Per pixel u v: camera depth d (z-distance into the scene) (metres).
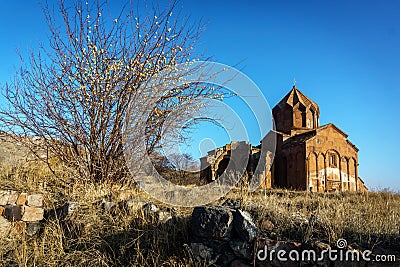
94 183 7.96
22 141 8.23
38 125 8.04
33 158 8.77
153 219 5.85
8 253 5.87
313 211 6.51
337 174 29.56
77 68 8.22
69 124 8.03
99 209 6.45
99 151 8.17
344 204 7.74
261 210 5.79
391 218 6.05
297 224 5.32
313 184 28.41
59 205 6.96
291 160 29.95
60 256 5.59
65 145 8.21
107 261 5.33
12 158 8.89
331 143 29.86
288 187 28.64
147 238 5.67
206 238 5.24
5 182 7.46
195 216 5.39
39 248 5.77
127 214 6.16
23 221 6.50
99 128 8.18
